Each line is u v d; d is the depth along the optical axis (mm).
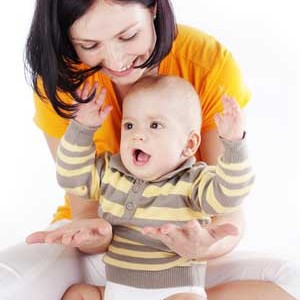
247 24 2828
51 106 1598
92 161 1459
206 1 2895
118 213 1435
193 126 1437
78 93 1468
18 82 2912
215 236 1330
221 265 1553
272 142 2555
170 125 1410
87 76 1435
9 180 2623
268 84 2713
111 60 1375
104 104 1562
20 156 2727
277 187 2402
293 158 2504
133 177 1435
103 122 1519
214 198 1365
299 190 2387
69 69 1424
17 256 1496
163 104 1413
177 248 1366
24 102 2875
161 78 1445
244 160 1336
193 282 1422
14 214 2445
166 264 1412
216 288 1521
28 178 2631
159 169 1412
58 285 1513
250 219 2277
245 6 2877
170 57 1562
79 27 1341
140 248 1426
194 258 1409
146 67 1424
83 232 1391
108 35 1338
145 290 1417
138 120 1419
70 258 1550
